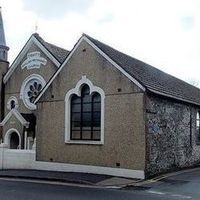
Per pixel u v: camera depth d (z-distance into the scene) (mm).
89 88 18953
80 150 18891
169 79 24516
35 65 28281
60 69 20156
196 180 15898
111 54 19219
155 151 17438
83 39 19391
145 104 16891
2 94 30125
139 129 16875
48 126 20422
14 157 21484
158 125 17844
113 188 14148
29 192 12719
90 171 18328
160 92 17672
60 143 19766
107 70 18234
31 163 20859
